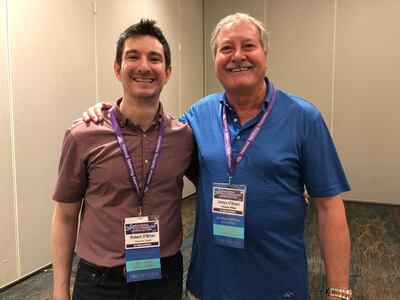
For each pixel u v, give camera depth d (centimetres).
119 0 405
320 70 574
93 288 142
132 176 141
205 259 146
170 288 150
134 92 138
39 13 298
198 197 150
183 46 565
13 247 287
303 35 578
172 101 536
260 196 136
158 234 142
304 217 146
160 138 146
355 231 421
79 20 344
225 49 141
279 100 145
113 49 396
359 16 546
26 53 288
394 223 452
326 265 141
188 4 579
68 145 142
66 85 331
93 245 142
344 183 141
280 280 139
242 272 139
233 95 144
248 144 139
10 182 281
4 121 273
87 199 145
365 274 308
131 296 142
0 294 272
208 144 147
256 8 601
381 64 543
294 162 137
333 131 577
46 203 315
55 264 150
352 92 561
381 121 551
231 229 138
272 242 138
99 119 145
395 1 527
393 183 553
